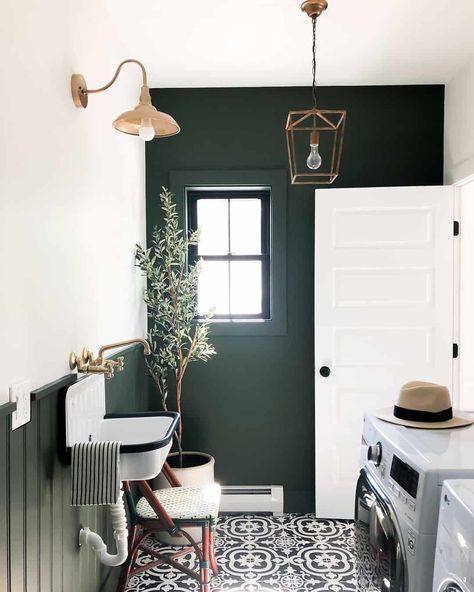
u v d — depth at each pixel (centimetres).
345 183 339
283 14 246
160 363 341
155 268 314
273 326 341
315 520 326
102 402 223
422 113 337
